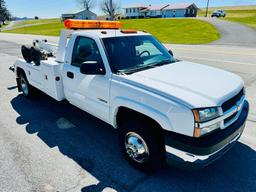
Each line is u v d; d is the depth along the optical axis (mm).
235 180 2891
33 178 2945
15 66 5859
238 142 3697
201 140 2383
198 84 2734
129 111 3018
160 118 2529
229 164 3186
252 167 3121
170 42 19453
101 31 3643
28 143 3766
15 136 3992
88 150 3568
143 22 44062
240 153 3418
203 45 16891
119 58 3283
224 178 2928
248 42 18172
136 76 2957
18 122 4547
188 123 2354
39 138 3930
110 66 3141
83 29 4102
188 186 2803
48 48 5352
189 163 2465
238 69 8523
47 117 4785
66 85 4062
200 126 2338
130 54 3467
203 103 2371
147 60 3561
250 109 4938
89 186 2809
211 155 2471
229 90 2707
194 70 3287
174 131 2469
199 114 2312
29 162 3270
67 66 3959
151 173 3029
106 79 3145
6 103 5598
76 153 3488
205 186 2803
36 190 2744
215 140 2428
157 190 2740
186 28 31016
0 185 2824
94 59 3393
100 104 3359
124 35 3654
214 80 2918
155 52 3883
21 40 23422
